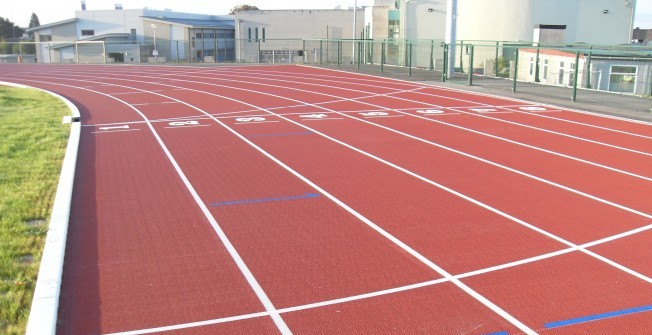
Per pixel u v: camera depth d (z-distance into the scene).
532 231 8.43
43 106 21.08
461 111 20.69
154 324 5.73
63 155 12.38
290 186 10.70
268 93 26.34
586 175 11.80
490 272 6.97
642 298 6.32
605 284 6.66
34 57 58.84
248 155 13.25
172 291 6.43
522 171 12.05
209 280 6.71
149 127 17.06
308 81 32.06
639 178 11.60
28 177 10.43
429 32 45.62
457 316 5.89
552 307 6.09
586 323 5.76
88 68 44.03
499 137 15.80
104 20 66.62
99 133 16.05
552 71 31.94
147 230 8.32
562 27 38.12
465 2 43.09
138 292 6.40
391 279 6.76
